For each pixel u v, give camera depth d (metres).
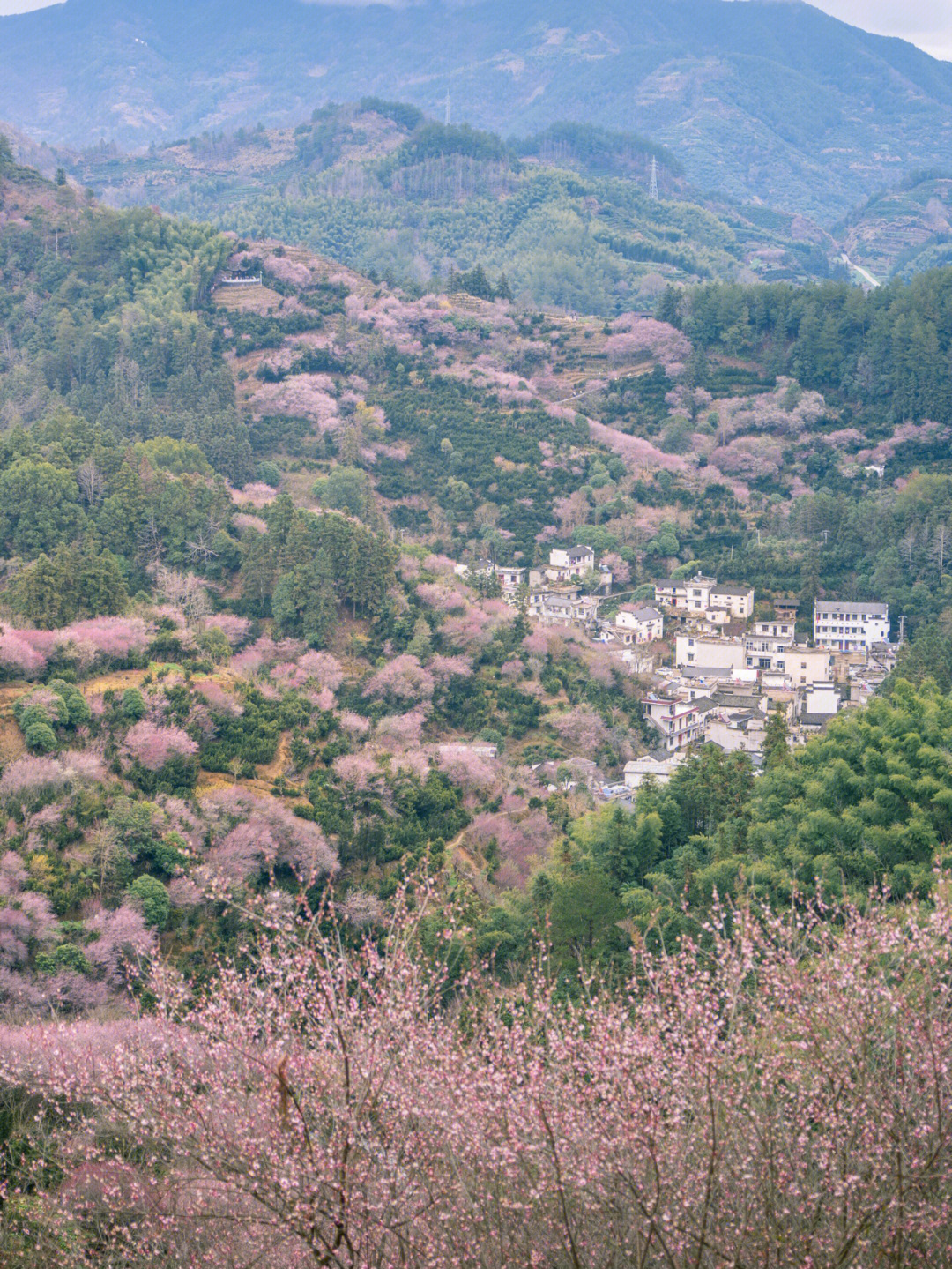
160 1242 16.78
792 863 46.16
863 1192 15.26
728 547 147.88
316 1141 15.12
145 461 107.88
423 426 165.50
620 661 111.50
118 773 65.00
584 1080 16.12
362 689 89.69
